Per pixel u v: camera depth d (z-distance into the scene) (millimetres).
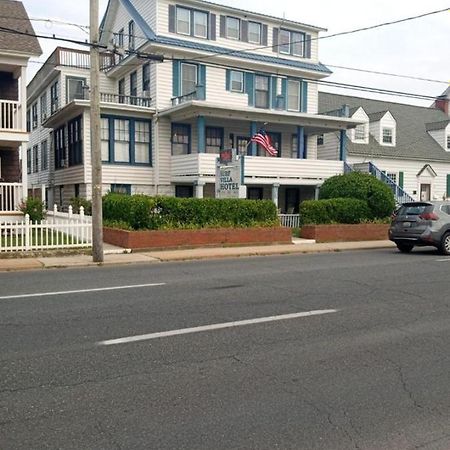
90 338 6055
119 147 24156
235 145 27188
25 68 19391
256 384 4688
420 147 34219
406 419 4027
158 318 7031
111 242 17000
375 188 21828
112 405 4195
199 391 4508
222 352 5590
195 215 17281
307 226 19844
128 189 24375
